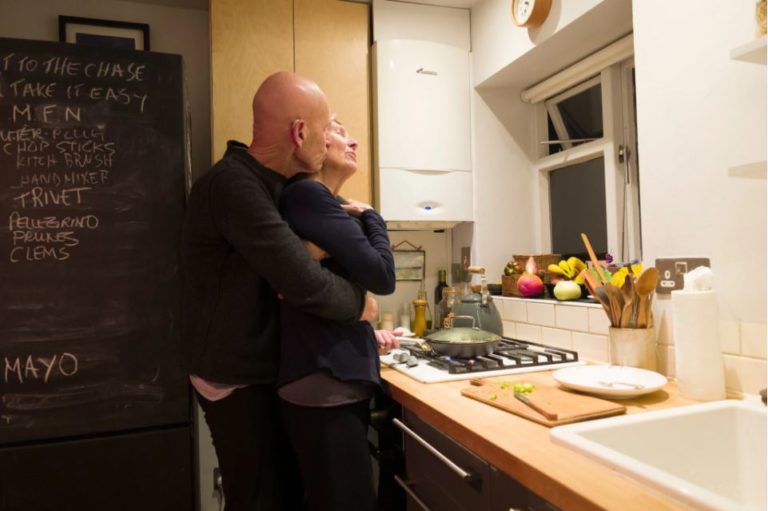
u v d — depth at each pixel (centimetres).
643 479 72
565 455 85
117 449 149
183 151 158
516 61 212
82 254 148
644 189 146
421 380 140
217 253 112
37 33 218
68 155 148
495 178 243
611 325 147
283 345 114
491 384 133
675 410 103
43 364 144
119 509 148
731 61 121
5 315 142
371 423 160
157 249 153
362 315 116
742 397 118
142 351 151
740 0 119
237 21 213
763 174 107
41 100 147
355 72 228
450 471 111
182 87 159
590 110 222
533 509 82
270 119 115
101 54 152
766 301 115
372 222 122
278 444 120
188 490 154
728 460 104
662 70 139
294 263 102
